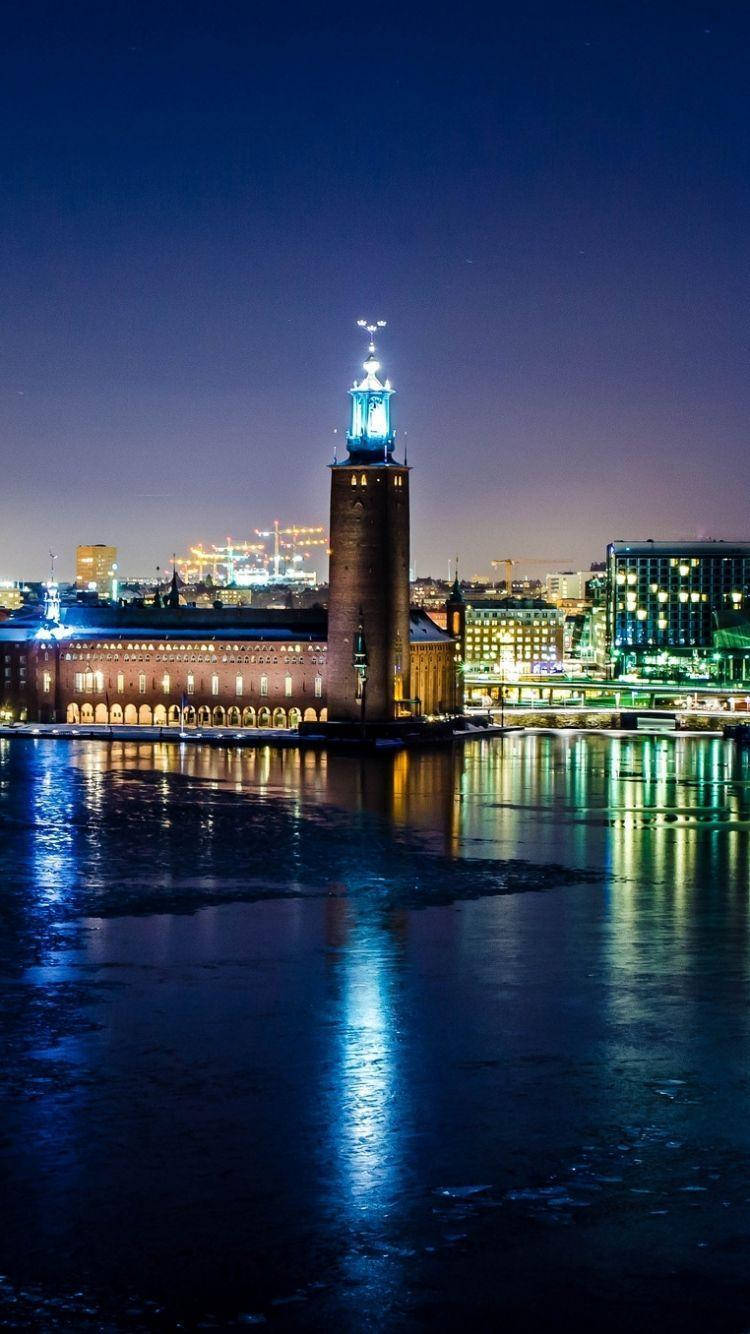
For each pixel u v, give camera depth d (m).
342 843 172.62
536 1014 99.62
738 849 170.50
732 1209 70.50
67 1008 100.44
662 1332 61.12
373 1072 87.88
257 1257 66.25
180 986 106.31
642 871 155.38
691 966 113.00
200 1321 61.59
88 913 131.75
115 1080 86.19
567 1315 62.12
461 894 142.38
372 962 113.88
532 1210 70.38
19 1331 60.81
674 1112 81.88
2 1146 76.88
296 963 113.38
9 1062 89.00
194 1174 73.88
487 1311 62.41
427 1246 67.19
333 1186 72.62
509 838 178.12
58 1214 69.88
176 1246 67.06
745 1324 61.56
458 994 104.56
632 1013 99.94
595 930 125.94
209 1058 90.12
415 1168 74.69
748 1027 96.94
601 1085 85.94
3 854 161.25
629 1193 72.12
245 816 194.00
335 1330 61.19
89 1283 64.19
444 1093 84.44
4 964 112.44
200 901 137.62
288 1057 90.31
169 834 177.50
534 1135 78.50
